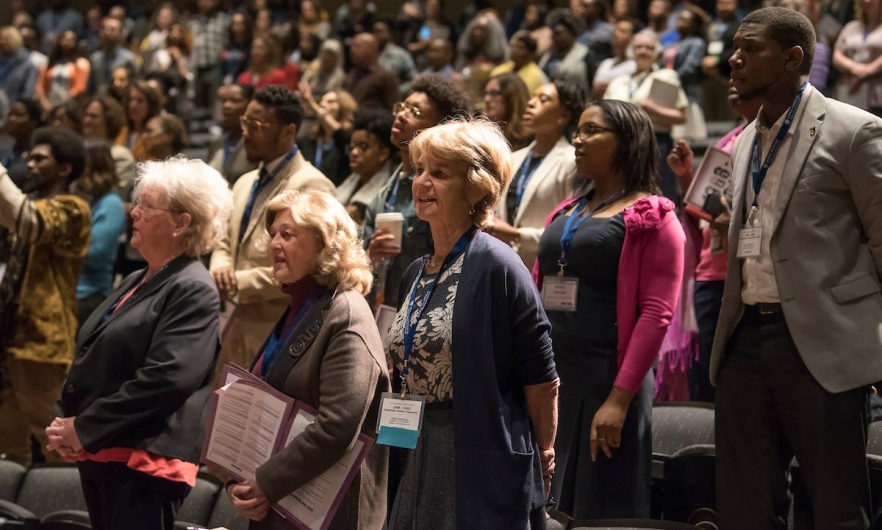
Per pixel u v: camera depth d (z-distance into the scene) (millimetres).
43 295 4258
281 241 2510
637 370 2996
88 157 4906
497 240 2346
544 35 9086
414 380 2330
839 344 2553
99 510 2891
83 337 2959
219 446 2523
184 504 3531
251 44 10180
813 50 2705
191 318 2871
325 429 2346
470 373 2238
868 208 2566
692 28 7648
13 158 6453
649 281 3057
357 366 2391
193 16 10711
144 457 2781
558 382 2328
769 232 2668
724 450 2777
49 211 4152
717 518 2803
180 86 9602
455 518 2207
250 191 4070
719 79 7453
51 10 12750
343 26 10547
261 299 3828
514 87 4719
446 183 2328
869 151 2557
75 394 2885
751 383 2713
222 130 8883
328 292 2508
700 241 3932
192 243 2980
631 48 7562
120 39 10281
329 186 4055
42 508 3688
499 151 2363
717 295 3879
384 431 2287
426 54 9859
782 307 2619
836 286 2582
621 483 3064
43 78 10258
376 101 6297
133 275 3094
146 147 5898
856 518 2545
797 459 2662
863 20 6137
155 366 2789
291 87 8281
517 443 2250
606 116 3227
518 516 2193
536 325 2279
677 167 3777
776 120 2730
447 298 2316
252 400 2480
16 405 4422
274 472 2363
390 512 2363
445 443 2279
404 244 3602
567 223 3221
